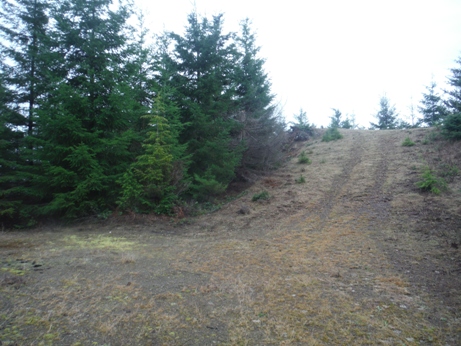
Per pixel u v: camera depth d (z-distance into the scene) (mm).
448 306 4043
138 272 5359
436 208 8594
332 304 4137
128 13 11680
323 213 10008
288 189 13484
